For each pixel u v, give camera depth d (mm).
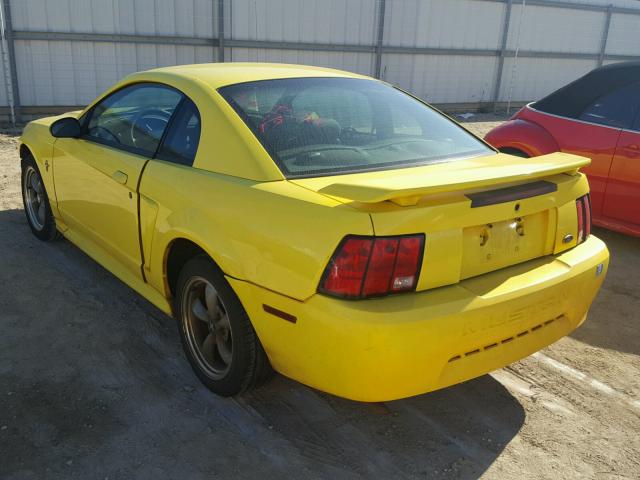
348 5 14609
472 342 2344
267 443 2637
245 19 13336
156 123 3254
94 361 3217
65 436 2621
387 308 2191
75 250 4734
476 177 2326
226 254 2557
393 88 3613
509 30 17531
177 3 12500
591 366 3398
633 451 2684
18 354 3250
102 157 3576
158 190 3012
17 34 11141
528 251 2664
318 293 2258
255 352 2678
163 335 3521
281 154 2668
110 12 11875
